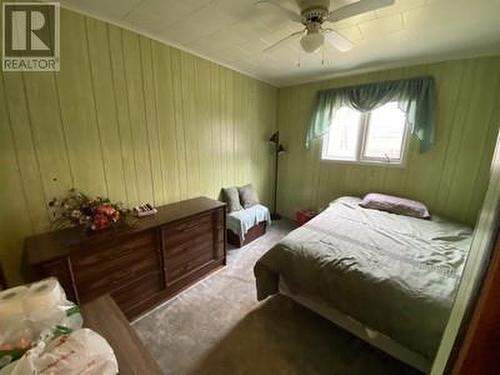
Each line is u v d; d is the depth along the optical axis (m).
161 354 1.54
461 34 1.93
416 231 2.08
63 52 1.62
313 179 3.70
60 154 1.68
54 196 1.69
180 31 1.99
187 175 2.61
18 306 0.69
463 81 2.37
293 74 3.19
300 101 3.63
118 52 1.88
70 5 1.59
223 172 3.09
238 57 2.57
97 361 0.57
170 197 2.46
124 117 1.99
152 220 1.95
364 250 1.70
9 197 1.51
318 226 2.16
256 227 3.22
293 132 3.79
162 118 2.27
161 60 2.17
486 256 0.36
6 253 1.53
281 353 1.55
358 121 3.15
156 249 1.91
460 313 0.45
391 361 1.49
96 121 1.83
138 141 2.11
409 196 2.86
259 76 3.30
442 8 1.58
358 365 1.46
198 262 2.30
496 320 0.35
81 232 1.67
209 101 2.71
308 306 1.76
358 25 1.83
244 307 1.97
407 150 2.78
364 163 3.15
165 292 2.03
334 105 3.25
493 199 0.41
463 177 2.48
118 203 1.96
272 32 2.01
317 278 1.57
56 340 0.61
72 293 1.47
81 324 0.82
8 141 1.48
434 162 2.63
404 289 1.28
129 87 1.99
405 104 2.68
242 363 1.48
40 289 0.76
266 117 3.68
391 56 2.46
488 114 2.29
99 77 1.81
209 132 2.78
